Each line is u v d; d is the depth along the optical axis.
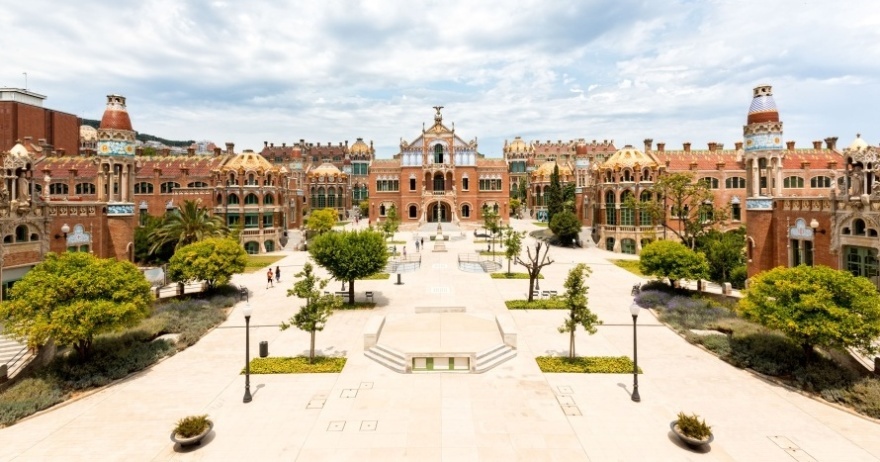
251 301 37.62
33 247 30.67
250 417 18.25
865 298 20.12
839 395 19.17
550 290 40.12
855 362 21.89
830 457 15.52
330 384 21.20
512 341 24.98
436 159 96.62
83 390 20.77
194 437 15.97
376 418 18.09
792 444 16.30
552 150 177.38
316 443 16.39
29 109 84.62
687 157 73.00
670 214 64.62
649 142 76.25
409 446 16.16
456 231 89.81
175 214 46.91
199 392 20.52
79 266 22.42
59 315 20.12
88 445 16.41
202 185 72.69
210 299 36.00
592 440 16.52
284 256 63.94
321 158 182.00
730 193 67.81
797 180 67.62
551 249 68.25
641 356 24.62
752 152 38.34
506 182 98.94
